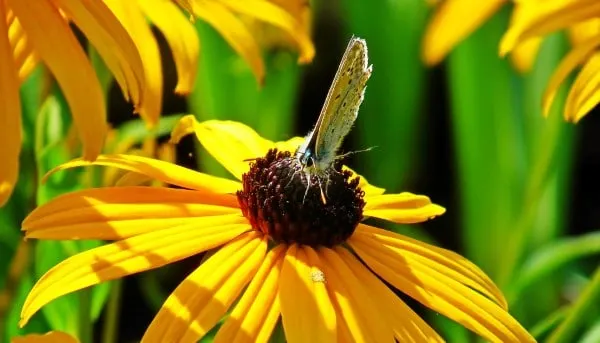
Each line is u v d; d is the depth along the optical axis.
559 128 0.31
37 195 0.25
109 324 0.23
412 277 0.20
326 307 0.19
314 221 0.20
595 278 0.24
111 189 0.20
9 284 0.25
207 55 0.32
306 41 0.24
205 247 0.20
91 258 0.19
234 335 0.19
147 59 0.22
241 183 0.21
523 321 0.32
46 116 0.25
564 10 0.24
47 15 0.19
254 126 0.32
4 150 0.18
